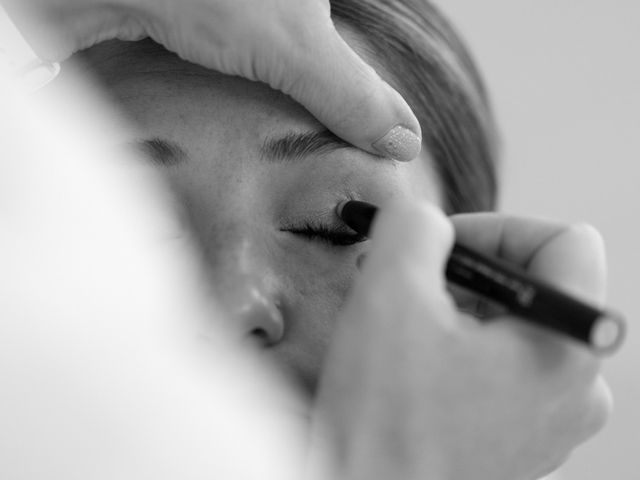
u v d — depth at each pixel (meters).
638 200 1.41
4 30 0.73
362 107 0.78
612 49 1.43
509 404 0.53
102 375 0.63
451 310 0.52
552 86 1.44
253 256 0.76
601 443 1.28
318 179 0.80
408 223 0.53
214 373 0.70
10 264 0.68
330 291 0.79
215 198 0.78
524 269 0.61
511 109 1.44
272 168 0.79
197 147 0.79
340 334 0.53
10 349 0.62
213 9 0.75
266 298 0.73
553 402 0.54
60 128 0.77
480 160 1.15
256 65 0.78
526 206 1.43
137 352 0.66
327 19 0.78
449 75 1.05
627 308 1.37
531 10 1.44
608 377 1.32
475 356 0.51
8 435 0.58
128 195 0.78
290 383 0.76
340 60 0.77
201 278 0.75
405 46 0.98
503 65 1.44
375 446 0.52
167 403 0.63
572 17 1.44
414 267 0.52
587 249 0.58
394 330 0.51
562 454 0.59
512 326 0.52
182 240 0.77
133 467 0.59
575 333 0.49
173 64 0.81
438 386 0.51
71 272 0.70
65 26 0.77
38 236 0.71
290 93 0.79
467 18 1.44
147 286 0.72
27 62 0.75
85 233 0.73
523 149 1.44
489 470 0.55
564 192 1.43
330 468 0.53
